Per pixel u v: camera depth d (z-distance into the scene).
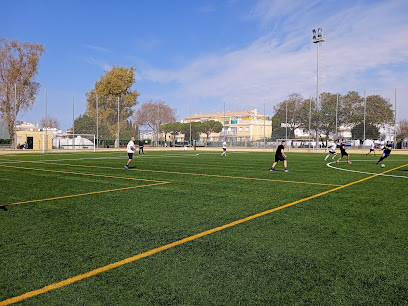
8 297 3.26
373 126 44.00
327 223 6.02
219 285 3.52
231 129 78.56
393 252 4.51
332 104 48.47
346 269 3.95
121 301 3.18
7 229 5.63
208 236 5.24
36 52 47.34
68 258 4.28
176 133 74.62
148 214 6.75
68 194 9.19
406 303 3.15
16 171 15.72
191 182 11.76
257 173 14.94
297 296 3.29
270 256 4.36
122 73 56.78
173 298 3.24
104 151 41.88
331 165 19.97
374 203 7.89
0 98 43.59
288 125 51.69
